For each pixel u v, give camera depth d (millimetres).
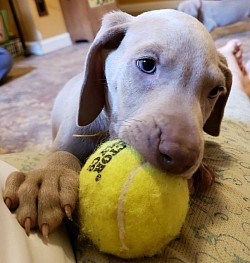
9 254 112
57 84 603
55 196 140
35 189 142
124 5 1144
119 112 180
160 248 140
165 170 135
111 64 192
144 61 169
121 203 127
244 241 158
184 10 740
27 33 835
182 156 132
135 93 171
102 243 135
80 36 875
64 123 228
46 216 136
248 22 835
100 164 140
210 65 171
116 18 204
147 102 163
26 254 116
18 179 148
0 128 452
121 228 128
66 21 871
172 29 171
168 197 132
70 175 150
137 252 136
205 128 232
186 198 144
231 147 235
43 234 134
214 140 243
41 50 825
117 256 141
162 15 184
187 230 156
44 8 830
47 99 538
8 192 141
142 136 145
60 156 187
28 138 419
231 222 167
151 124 146
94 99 203
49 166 166
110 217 128
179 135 138
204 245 151
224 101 217
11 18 855
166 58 164
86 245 149
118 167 135
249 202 184
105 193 130
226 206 176
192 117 150
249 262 148
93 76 200
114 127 186
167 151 133
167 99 156
